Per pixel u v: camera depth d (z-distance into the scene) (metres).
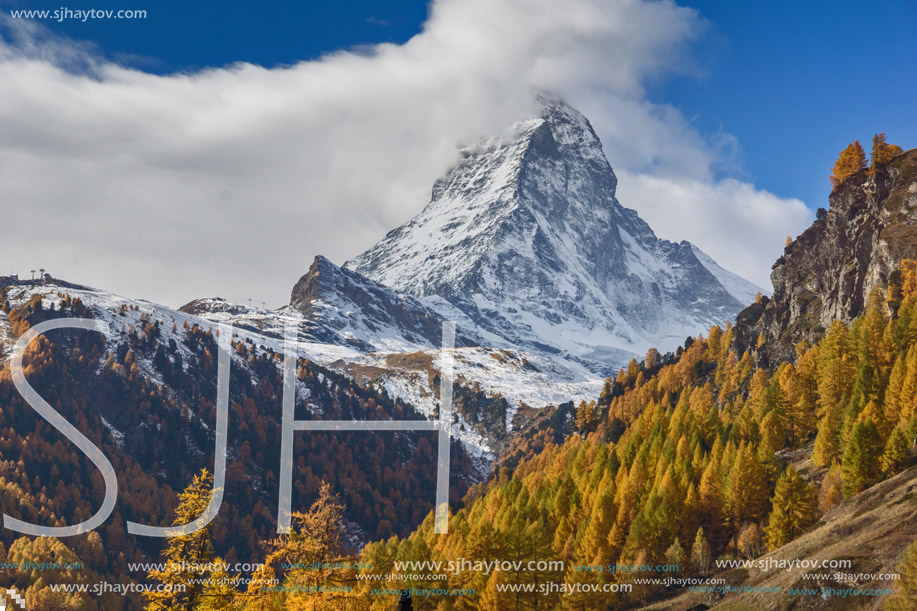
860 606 80.69
